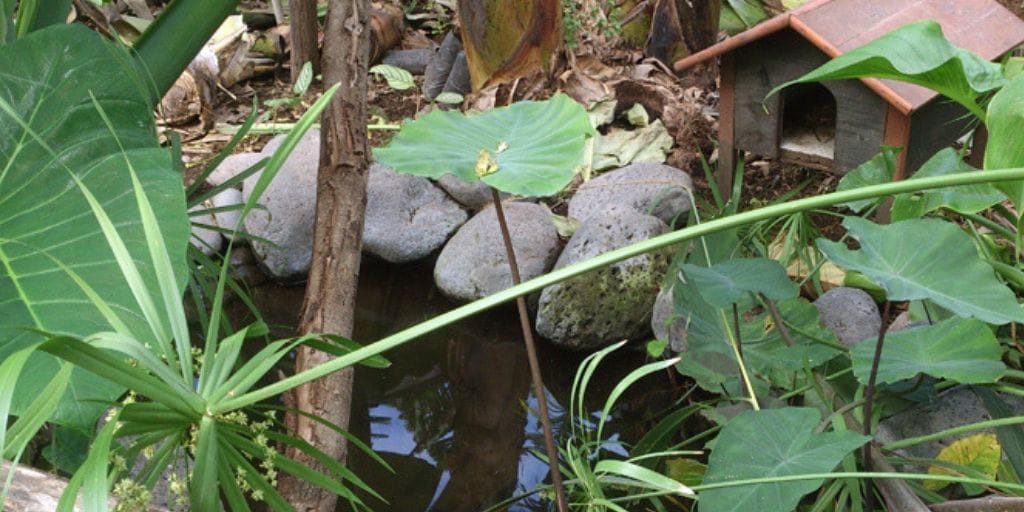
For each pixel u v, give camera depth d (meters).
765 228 2.36
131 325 1.04
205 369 1.07
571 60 2.91
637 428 2.07
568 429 2.09
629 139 2.79
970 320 1.53
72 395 0.96
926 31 1.56
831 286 2.25
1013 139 1.46
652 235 2.30
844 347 1.83
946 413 1.77
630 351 2.30
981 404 1.77
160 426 1.00
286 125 3.06
